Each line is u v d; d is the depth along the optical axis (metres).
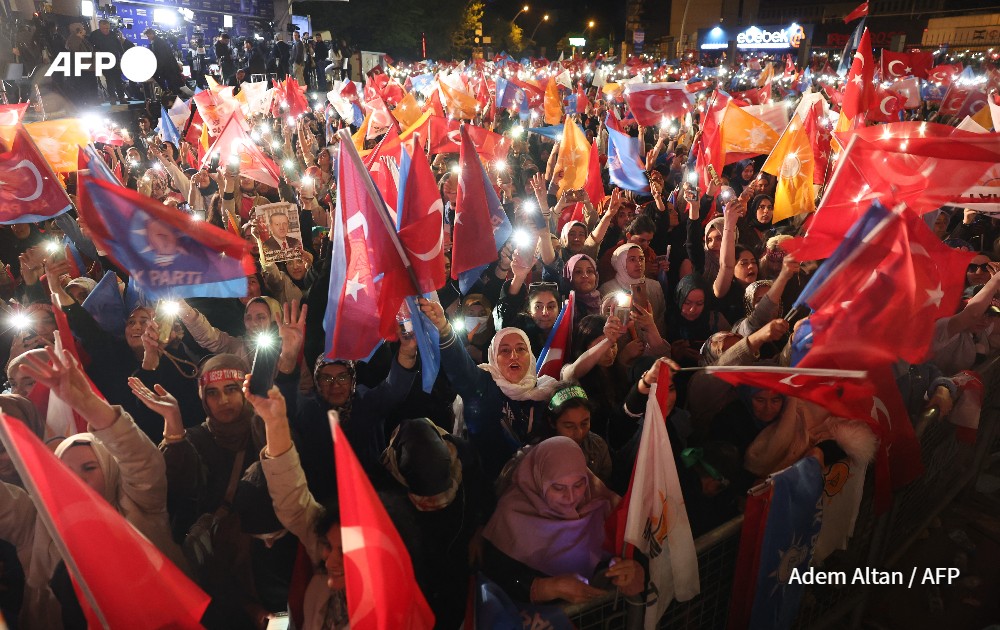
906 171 4.40
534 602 2.54
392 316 3.13
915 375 3.99
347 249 3.09
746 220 6.45
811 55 34.12
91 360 4.10
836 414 2.94
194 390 3.95
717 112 7.65
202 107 9.45
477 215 4.26
